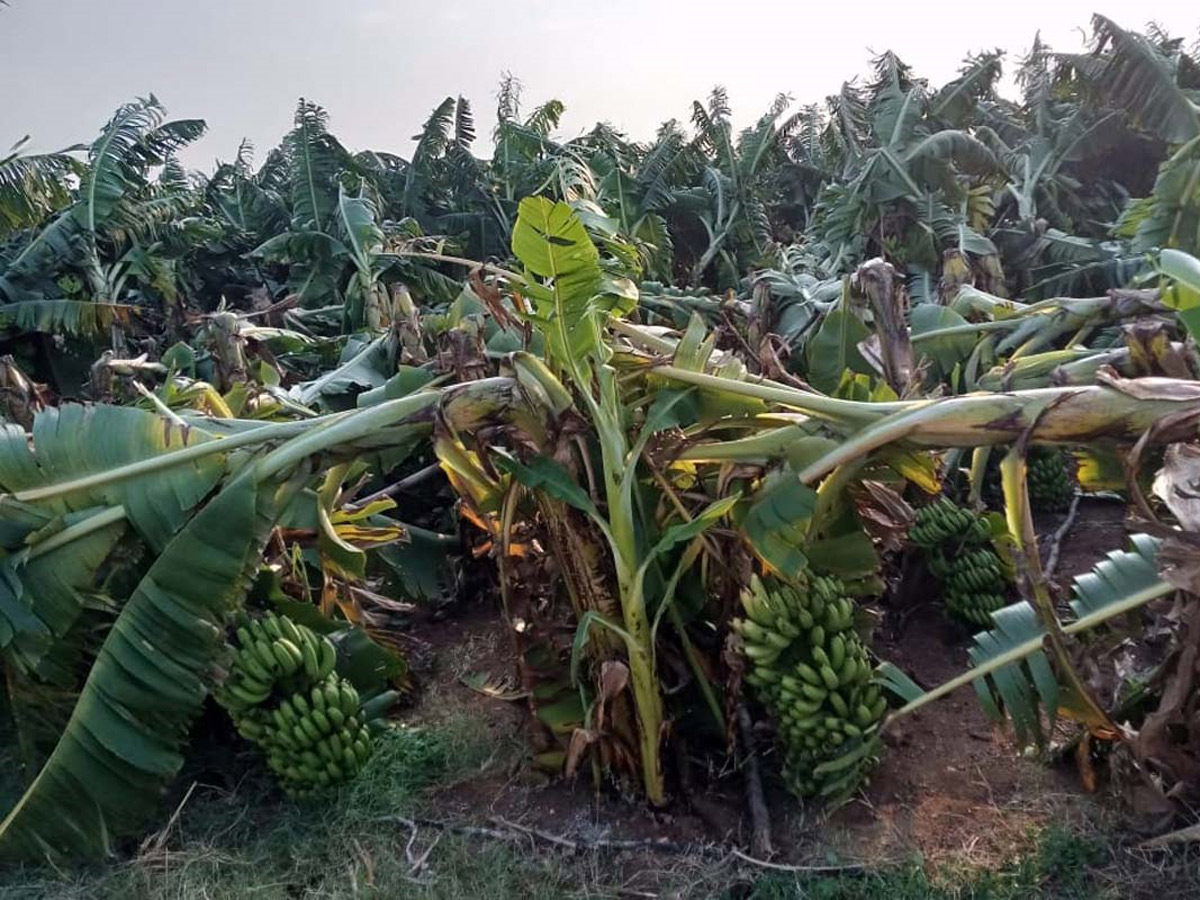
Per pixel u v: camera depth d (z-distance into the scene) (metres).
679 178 15.16
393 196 15.88
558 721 3.69
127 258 10.91
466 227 15.06
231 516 3.34
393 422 3.37
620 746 3.57
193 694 3.37
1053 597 4.65
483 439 3.33
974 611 4.64
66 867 3.41
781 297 7.41
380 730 4.17
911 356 4.61
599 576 3.40
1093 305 5.66
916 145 10.93
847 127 13.74
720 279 14.93
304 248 12.07
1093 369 4.14
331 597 4.64
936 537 4.69
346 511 5.07
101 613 3.63
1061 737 3.77
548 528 3.53
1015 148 14.15
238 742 4.30
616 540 3.21
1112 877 2.95
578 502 3.17
